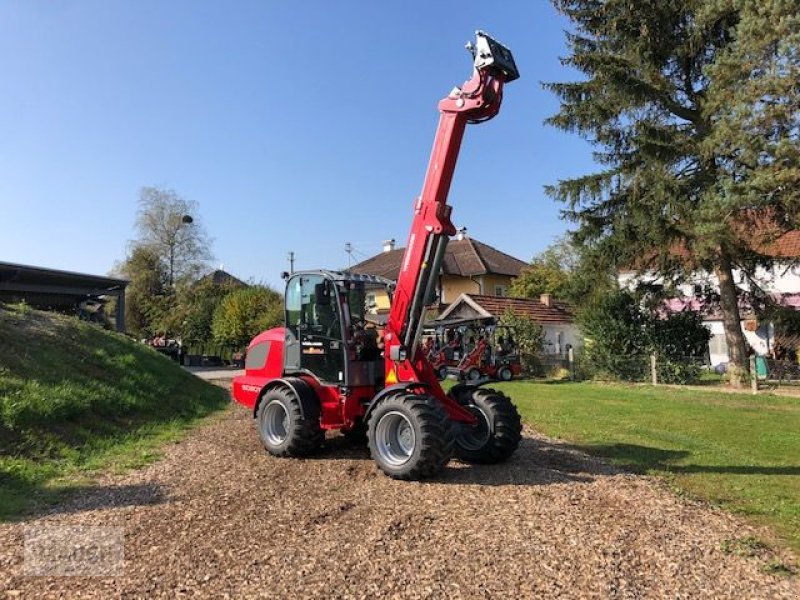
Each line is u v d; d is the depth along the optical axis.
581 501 5.89
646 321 21.81
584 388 18.91
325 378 8.10
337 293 7.97
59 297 24.38
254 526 5.09
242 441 9.20
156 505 5.69
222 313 39.22
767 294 20.41
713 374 22.53
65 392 9.12
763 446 9.30
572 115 18.78
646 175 17.75
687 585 4.04
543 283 41.28
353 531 4.97
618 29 18.62
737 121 15.02
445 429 6.70
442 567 4.24
